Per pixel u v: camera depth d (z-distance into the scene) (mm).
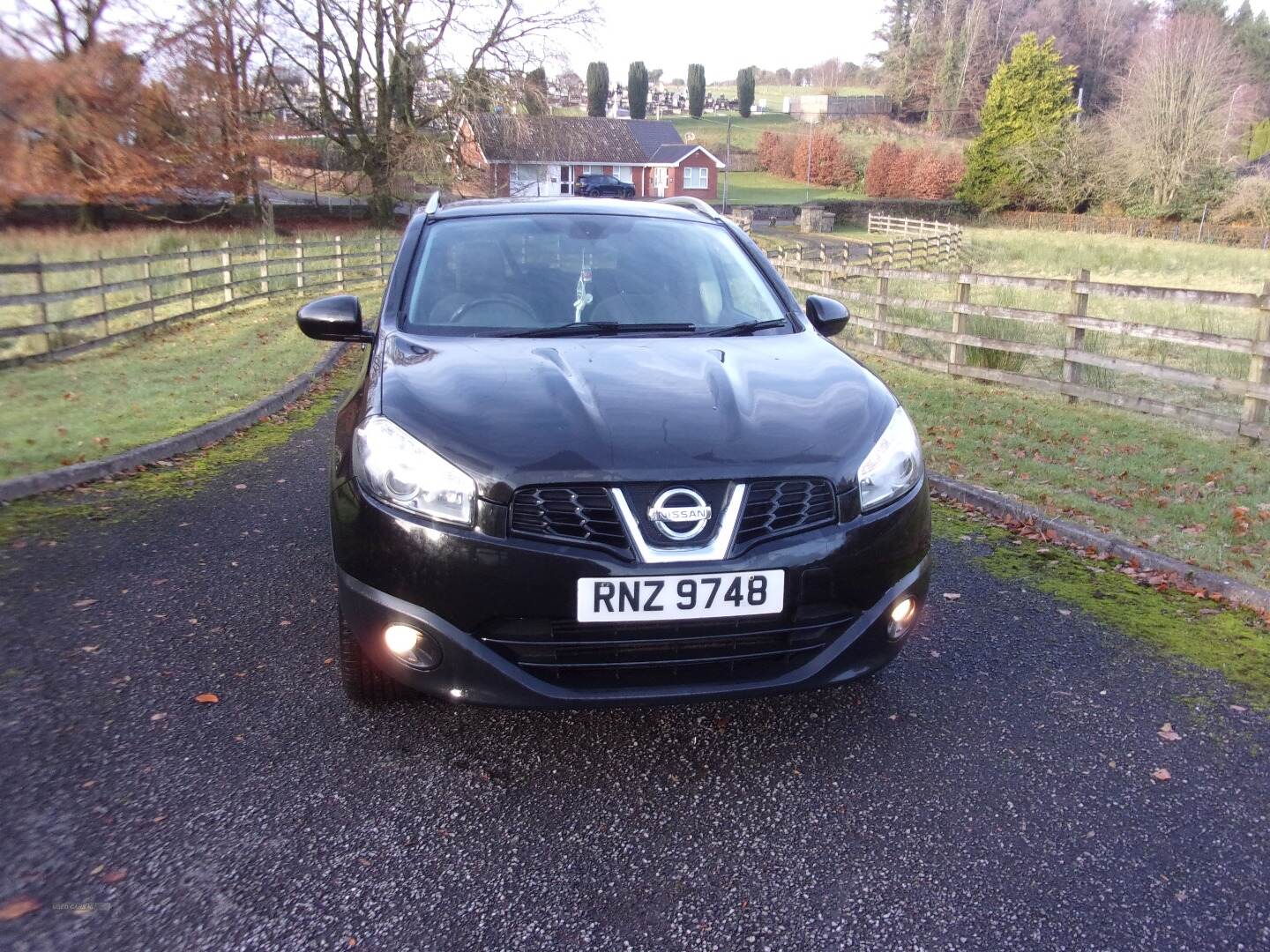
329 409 8820
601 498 2617
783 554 2674
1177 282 27422
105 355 11672
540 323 3652
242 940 2205
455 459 2684
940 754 3049
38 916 2252
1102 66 94688
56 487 5895
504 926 2279
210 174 34875
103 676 3471
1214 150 51438
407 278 3867
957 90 99188
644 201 4727
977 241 43562
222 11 32969
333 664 3598
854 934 2260
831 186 88688
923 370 10570
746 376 3148
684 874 2477
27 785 2781
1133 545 4895
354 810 2713
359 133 40750
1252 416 7160
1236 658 3740
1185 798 2812
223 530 5160
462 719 3219
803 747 3090
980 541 5133
